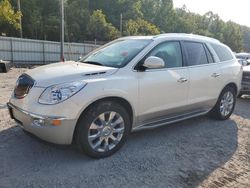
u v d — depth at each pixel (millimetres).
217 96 6223
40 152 4430
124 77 4445
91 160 4270
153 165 4242
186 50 5547
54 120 3838
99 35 69250
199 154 4723
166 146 4941
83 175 3855
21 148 4531
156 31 69688
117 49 5211
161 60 4590
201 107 5918
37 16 66438
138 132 5527
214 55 6203
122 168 4098
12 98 4520
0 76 15156
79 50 40812
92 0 84000
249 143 5352
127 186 3668
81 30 72250
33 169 3934
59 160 4215
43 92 3984
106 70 4398
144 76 4688
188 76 5383
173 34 5570
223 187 3797
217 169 4258
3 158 4184
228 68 6410
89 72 4266
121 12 84500
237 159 4637
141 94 4629
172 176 3973
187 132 5711
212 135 5633
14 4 62750
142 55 4781
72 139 4051
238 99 9984
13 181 3625
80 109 3955
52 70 4469
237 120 6828
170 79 5039
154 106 4879
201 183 3854
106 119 4312
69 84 3986
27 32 65000
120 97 4359
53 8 71062
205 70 5793
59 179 3727
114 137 4453
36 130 3986
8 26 55750
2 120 5797
